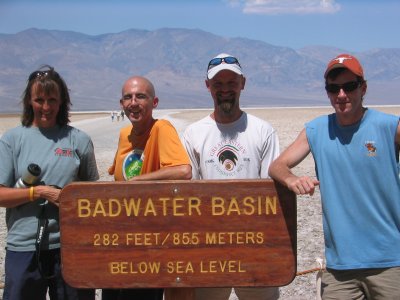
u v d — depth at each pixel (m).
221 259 2.21
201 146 2.76
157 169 2.50
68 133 2.59
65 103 2.59
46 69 2.56
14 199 2.41
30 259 2.49
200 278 2.21
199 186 2.18
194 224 2.20
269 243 2.19
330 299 2.26
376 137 2.17
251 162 2.72
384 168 2.16
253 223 2.19
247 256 2.20
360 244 2.19
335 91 2.18
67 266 2.22
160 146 2.44
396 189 2.18
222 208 2.19
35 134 2.54
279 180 2.15
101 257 2.21
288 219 2.18
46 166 2.50
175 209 2.20
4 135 2.55
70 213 2.20
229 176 2.73
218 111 2.74
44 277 2.51
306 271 4.10
